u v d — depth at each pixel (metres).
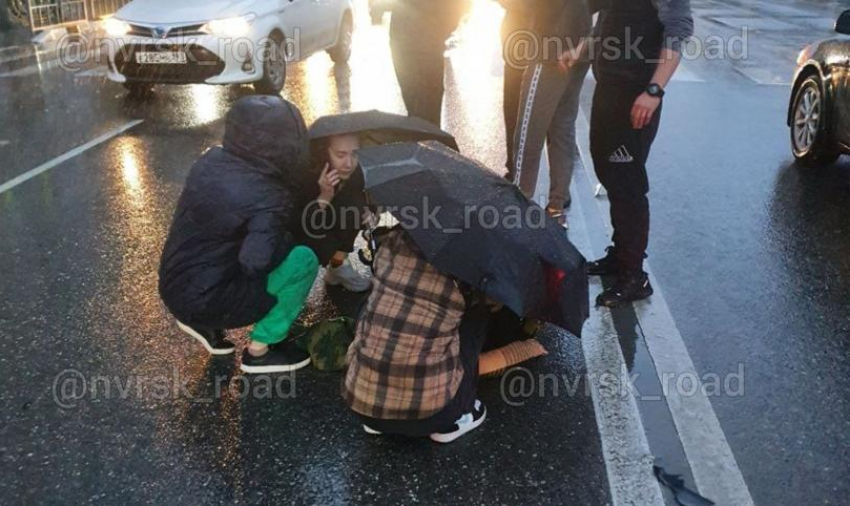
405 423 2.81
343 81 9.80
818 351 3.65
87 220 5.19
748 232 5.05
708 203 5.54
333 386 3.35
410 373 2.74
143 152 6.81
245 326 3.48
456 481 2.80
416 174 2.78
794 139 6.52
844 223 5.22
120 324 3.84
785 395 3.31
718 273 4.45
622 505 2.69
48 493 2.73
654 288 4.25
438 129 3.44
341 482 2.79
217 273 3.16
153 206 5.46
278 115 3.00
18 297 4.10
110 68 8.60
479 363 3.31
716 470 2.87
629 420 3.14
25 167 6.34
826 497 2.74
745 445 3.00
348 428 3.08
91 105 8.64
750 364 3.54
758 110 8.24
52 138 7.24
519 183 4.74
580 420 3.14
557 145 4.89
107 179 6.05
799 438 3.04
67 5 13.11
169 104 8.69
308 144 3.15
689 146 6.91
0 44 12.39
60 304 4.03
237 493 2.74
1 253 4.66
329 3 10.34
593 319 3.91
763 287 4.29
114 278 4.34
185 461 2.89
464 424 3.00
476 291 2.89
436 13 4.76
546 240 2.76
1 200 5.57
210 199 3.05
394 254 2.85
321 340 3.45
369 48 12.55
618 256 4.05
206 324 3.29
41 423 3.09
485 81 9.59
